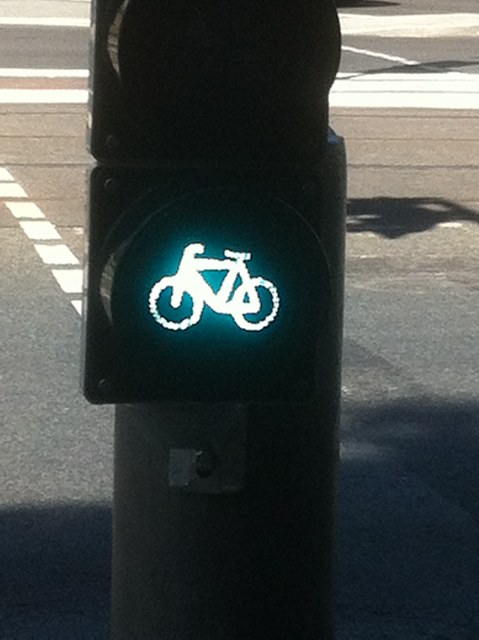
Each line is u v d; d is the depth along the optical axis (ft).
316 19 11.23
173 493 11.78
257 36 11.22
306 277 11.16
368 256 49.98
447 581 24.31
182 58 11.14
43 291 43.01
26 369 35.40
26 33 123.03
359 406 33.42
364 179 64.03
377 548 25.53
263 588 11.95
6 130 72.43
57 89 87.51
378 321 41.11
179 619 11.93
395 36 130.41
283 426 11.82
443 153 70.79
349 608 23.25
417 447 30.73
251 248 11.10
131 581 11.99
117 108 11.20
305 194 11.43
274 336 11.20
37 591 23.48
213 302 11.11
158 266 11.02
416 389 34.81
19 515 26.55
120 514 11.98
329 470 12.01
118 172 11.19
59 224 52.60
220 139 11.32
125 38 11.00
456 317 41.73
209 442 11.69
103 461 29.40
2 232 50.96
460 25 136.36
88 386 11.21
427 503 27.61
